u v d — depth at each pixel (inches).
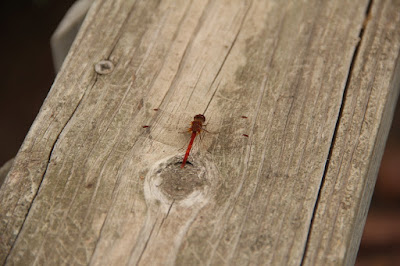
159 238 28.5
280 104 30.4
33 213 28.7
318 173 29.4
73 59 30.8
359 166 29.5
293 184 29.2
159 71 30.8
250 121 30.1
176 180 29.1
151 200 28.9
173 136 29.8
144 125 29.9
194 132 29.5
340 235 28.7
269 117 30.2
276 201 29.0
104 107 30.1
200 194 29.0
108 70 30.6
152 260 28.3
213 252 28.4
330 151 29.7
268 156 29.6
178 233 28.6
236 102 30.5
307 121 30.1
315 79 30.8
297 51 31.3
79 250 28.4
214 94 30.6
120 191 29.0
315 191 29.2
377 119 30.2
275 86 30.7
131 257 28.4
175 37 31.4
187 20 31.7
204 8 31.9
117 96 30.3
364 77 30.9
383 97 30.6
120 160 29.4
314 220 28.8
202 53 31.2
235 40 31.5
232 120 30.2
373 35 31.6
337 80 30.8
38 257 28.3
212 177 29.2
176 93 30.5
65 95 30.2
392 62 31.2
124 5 31.6
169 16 31.7
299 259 28.4
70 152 29.4
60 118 29.9
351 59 31.2
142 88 30.5
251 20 31.8
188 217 28.7
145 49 31.1
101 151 29.5
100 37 31.1
